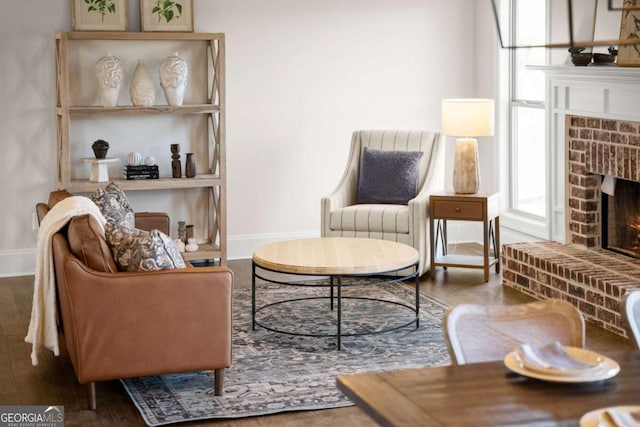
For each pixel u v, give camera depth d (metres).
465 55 7.88
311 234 7.66
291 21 7.36
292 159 7.52
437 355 4.77
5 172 6.80
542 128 7.12
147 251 4.01
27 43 6.73
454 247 7.84
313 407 4.00
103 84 6.66
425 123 7.85
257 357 4.76
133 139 7.09
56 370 4.63
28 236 6.91
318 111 7.53
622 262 5.71
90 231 4.00
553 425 1.84
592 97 5.93
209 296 4.02
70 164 6.94
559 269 5.65
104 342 3.92
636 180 5.51
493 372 2.18
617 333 5.11
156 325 3.97
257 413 3.93
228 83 7.27
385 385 2.10
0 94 6.71
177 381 4.40
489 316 2.53
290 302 5.95
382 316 5.55
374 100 7.68
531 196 7.38
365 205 6.73
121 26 6.83
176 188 7.26
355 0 7.52
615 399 1.98
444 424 1.86
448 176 8.12
